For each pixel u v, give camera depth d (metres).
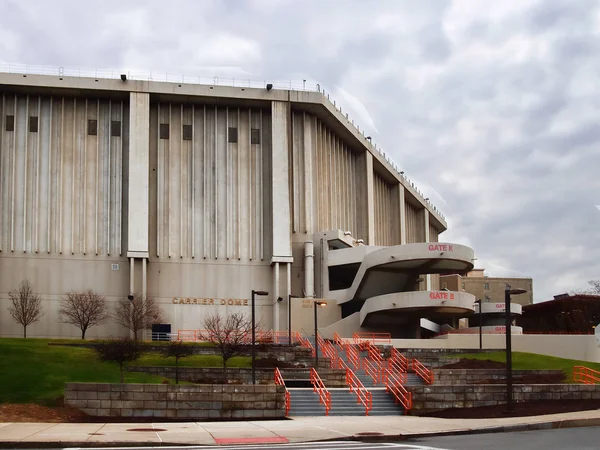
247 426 28.22
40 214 76.62
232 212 80.38
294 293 80.94
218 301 78.31
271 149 81.31
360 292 77.19
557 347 62.53
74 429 26.02
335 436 24.52
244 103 81.75
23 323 69.81
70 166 78.06
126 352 38.91
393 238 110.00
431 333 88.88
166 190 79.56
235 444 22.30
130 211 76.38
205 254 78.81
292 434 25.19
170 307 77.31
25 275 75.19
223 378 42.59
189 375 42.44
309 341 62.22
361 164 96.94
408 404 34.72
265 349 54.16
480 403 35.25
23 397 33.56
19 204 76.31
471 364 52.72
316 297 80.62
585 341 61.81
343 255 79.62
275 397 32.69
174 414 31.78
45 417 30.08
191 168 80.50
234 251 79.62
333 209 88.38
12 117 77.62
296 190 83.00
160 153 80.12
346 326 74.69
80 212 77.38
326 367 49.28
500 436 25.14
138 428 26.86
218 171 81.00
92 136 79.06
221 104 81.88
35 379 37.53
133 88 78.44
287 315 77.81
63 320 74.62
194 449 20.83
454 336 64.62
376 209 103.12
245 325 69.88
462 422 29.67
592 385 36.69
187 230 79.25
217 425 28.64
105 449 21.09
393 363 49.53
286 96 81.50
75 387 31.69
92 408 31.52
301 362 49.88
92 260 76.69
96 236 77.19
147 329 74.25
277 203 79.50
